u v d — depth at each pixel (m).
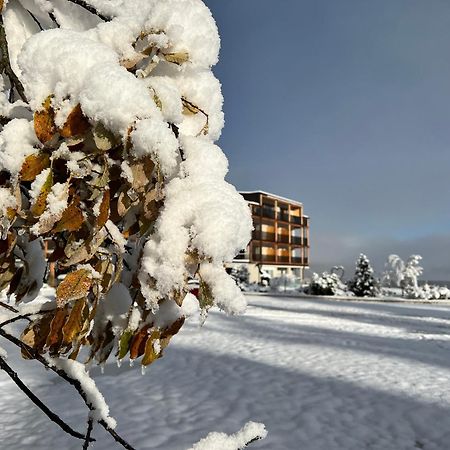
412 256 35.34
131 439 5.22
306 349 10.75
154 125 0.64
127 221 0.72
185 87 0.84
